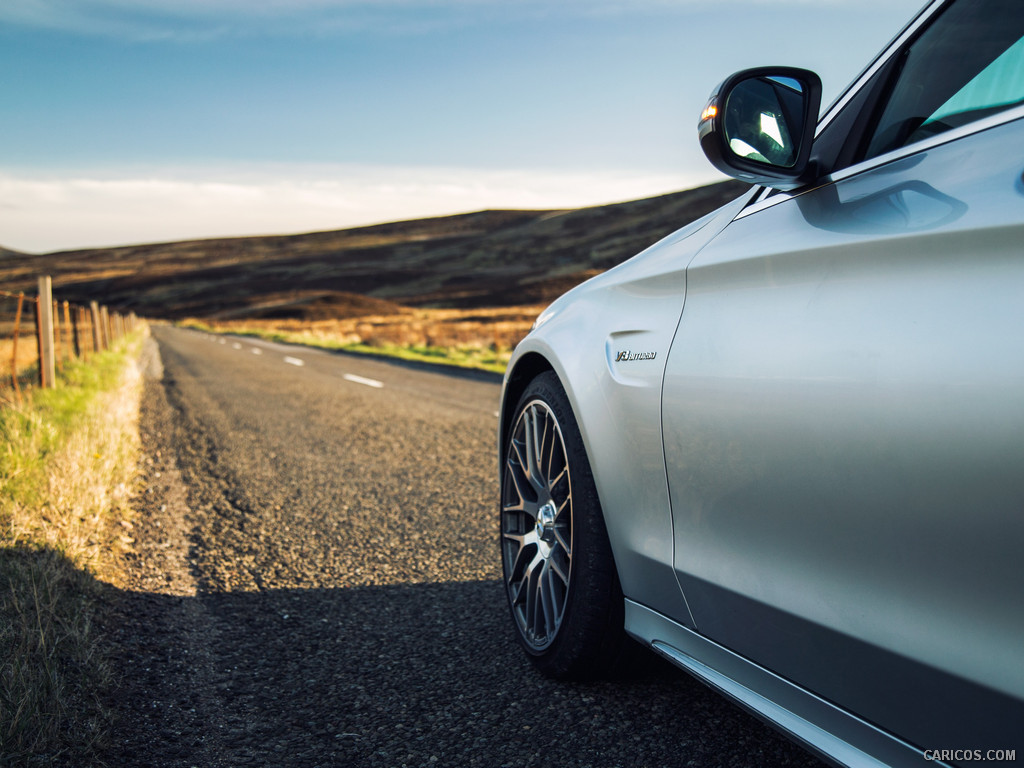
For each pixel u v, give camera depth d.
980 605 1.05
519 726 2.06
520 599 2.51
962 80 1.40
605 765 1.85
